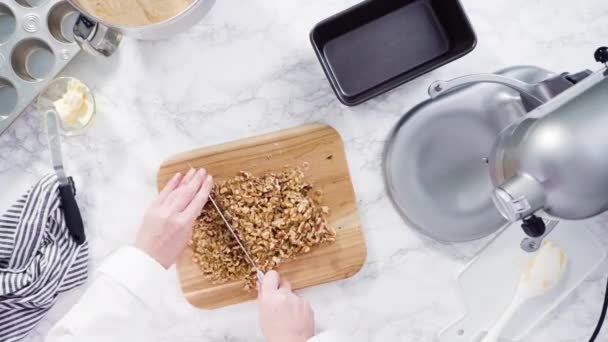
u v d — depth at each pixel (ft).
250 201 3.14
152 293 2.91
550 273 3.25
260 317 3.08
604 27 3.33
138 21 2.68
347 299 3.37
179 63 3.28
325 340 3.03
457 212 3.22
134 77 3.27
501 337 3.38
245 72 3.30
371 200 3.35
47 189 3.05
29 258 3.09
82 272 3.21
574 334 3.40
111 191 3.30
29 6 3.15
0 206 3.28
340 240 3.24
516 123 2.63
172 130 3.31
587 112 2.31
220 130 3.32
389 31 3.19
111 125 3.29
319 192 3.22
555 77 2.66
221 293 3.24
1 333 3.12
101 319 2.82
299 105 3.33
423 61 3.19
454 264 3.37
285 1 3.27
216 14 3.26
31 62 3.22
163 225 2.98
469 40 3.04
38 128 3.26
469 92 3.13
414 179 3.20
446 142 3.18
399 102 3.34
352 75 3.19
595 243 3.31
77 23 2.86
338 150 3.22
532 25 3.33
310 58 3.30
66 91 3.16
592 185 2.32
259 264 3.18
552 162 2.32
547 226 2.85
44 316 3.29
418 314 3.39
